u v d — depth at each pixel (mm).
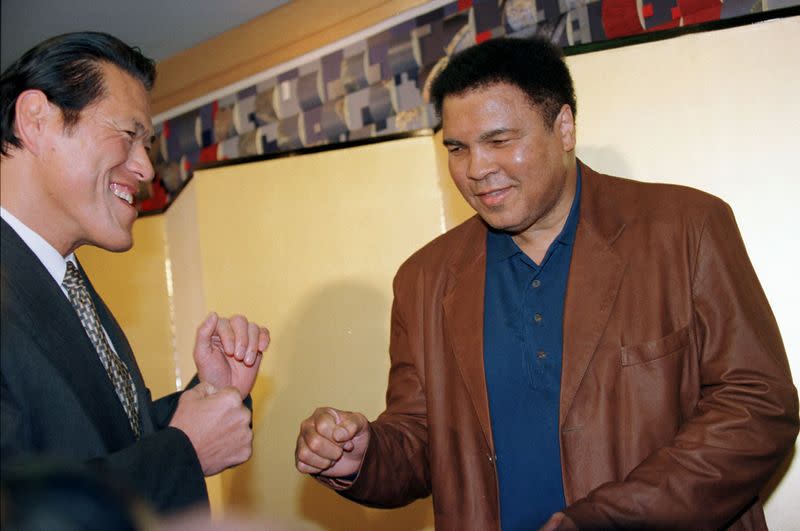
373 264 2191
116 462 1079
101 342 1313
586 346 1342
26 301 1146
